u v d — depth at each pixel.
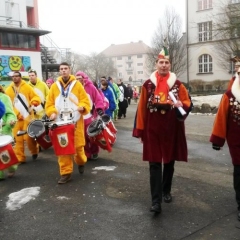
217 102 18.44
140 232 3.67
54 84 5.57
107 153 7.55
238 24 18.31
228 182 5.30
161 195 4.15
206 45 36.88
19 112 6.59
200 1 37.00
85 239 3.55
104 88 11.41
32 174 6.04
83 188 5.16
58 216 4.16
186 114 4.07
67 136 5.22
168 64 4.14
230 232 3.63
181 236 3.56
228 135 3.92
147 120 4.14
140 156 7.21
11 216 4.20
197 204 4.41
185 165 6.35
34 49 28.12
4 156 5.11
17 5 29.55
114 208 4.35
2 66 26.34
